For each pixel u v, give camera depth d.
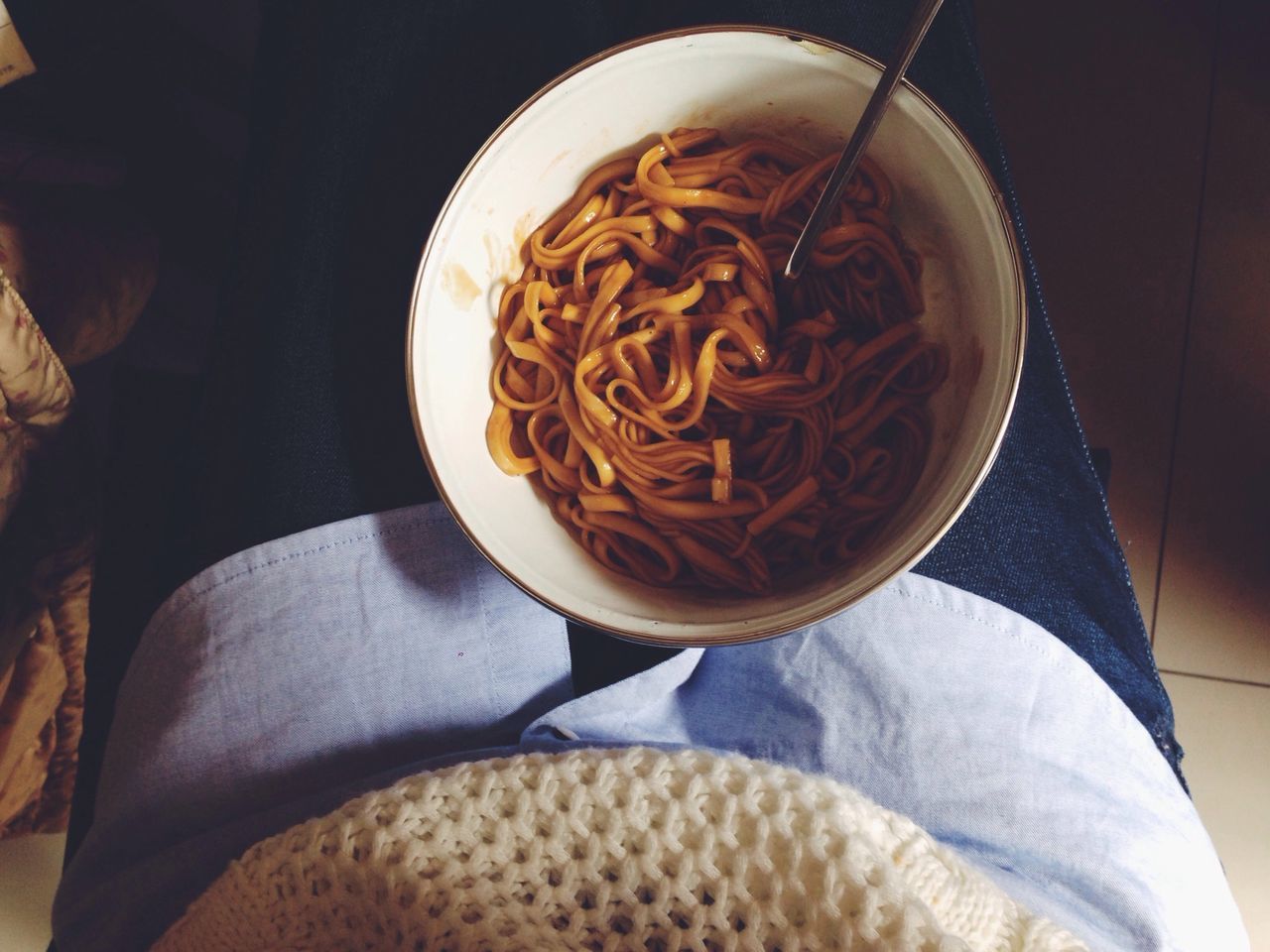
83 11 0.60
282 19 0.52
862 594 0.34
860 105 0.39
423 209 0.49
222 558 0.48
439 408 0.39
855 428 0.41
